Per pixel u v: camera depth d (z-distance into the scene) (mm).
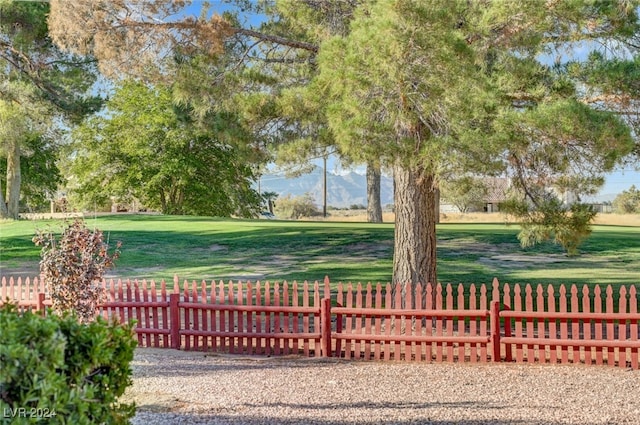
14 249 27000
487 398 8625
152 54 14164
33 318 4379
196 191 51219
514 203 12453
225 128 14703
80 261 10500
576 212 12633
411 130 11125
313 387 9219
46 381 4086
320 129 13453
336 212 91312
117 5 13609
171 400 8422
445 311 11320
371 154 10195
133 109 49812
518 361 11156
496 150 10211
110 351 4754
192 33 13820
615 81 11375
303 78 15156
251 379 9742
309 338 11883
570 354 11016
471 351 11242
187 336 12555
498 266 22109
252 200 55500
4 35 29672
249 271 21688
